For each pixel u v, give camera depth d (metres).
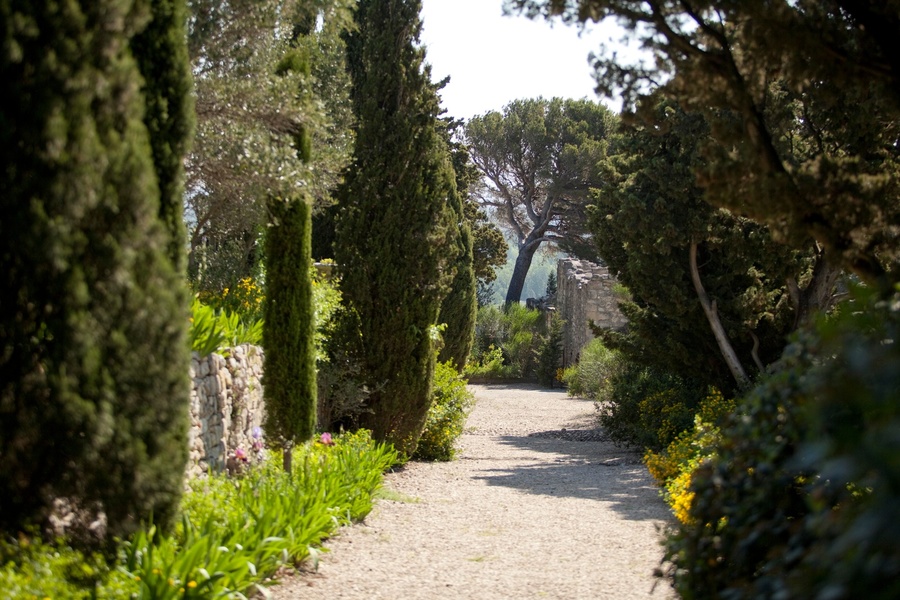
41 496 3.98
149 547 4.24
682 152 11.83
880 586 1.32
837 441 1.44
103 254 3.87
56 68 3.61
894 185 4.48
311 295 8.36
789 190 4.21
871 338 2.33
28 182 3.62
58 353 3.77
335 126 11.88
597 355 24.42
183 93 4.98
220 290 10.83
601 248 13.91
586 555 6.84
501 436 17.86
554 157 34.47
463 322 19.61
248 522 5.48
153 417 4.16
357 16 15.52
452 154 25.98
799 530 2.48
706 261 12.72
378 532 7.50
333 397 11.29
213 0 7.70
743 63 4.76
